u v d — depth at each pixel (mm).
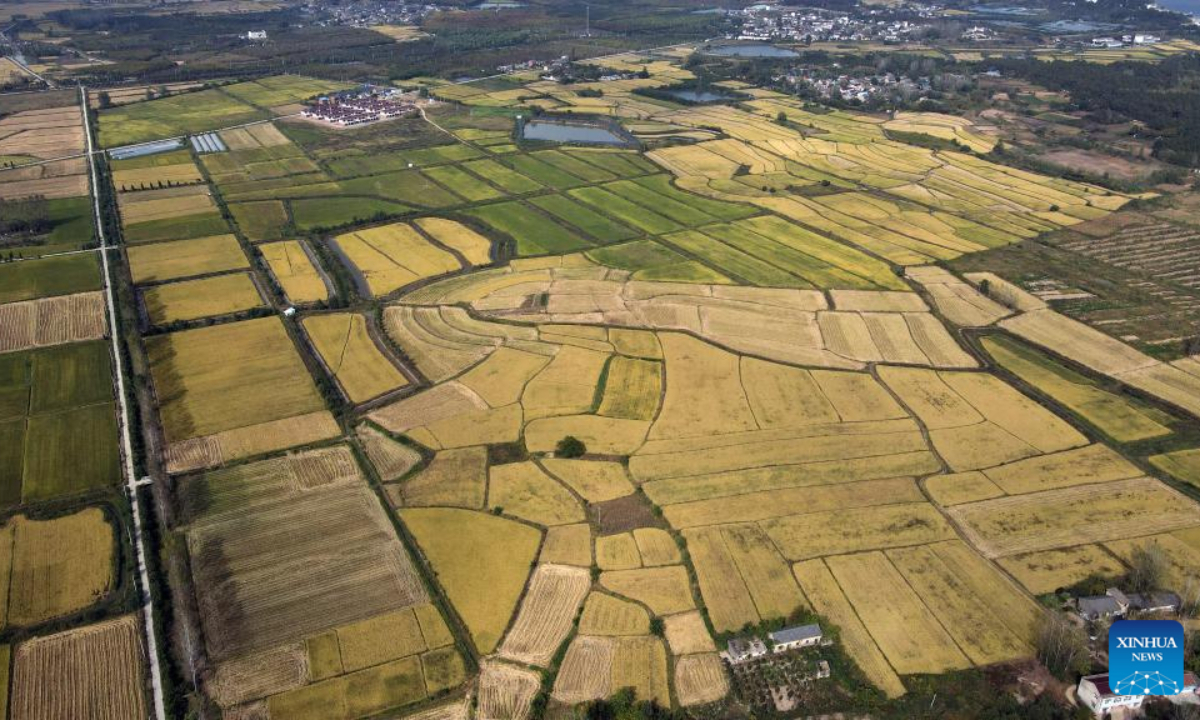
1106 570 89312
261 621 82188
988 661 78688
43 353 132875
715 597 85688
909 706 74375
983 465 108000
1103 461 109125
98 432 112312
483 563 89938
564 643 80375
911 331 146750
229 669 77000
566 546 92625
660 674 77250
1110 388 129000
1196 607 83125
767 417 118250
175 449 108875
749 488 102625
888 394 125312
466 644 80062
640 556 91375
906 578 88375
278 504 98750
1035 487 103500
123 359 130625
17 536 92688
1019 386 128875
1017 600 85500
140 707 73250
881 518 97438
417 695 74812
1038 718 72250
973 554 91812
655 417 117750
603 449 110125
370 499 99688
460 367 131000
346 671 76938
